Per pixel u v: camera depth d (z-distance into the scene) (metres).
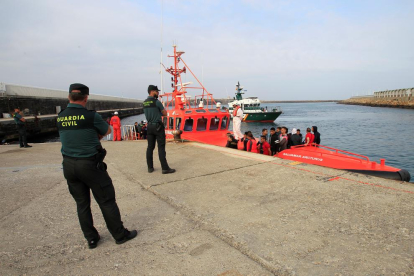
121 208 3.87
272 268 2.31
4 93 30.77
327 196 4.01
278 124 43.78
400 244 2.64
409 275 2.16
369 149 20.17
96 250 2.77
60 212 3.81
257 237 2.86
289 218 3.30
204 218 3.38
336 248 2.60
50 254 2.70
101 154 2.75
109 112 57.94
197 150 8.24
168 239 2.94
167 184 4.89
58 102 42.97
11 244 2.92
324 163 6.27
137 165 6.67
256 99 48.84
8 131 25.16
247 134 8.70
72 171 2.63
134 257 2.60
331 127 36.56
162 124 5.56
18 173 6.14
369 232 2.90
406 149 19.53
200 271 2.32
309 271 2.25
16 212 3.83
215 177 5.25
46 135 32.53
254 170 5.66
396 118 47.97
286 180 4.87
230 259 2.51
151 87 5.55
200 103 11.18
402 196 3.93
